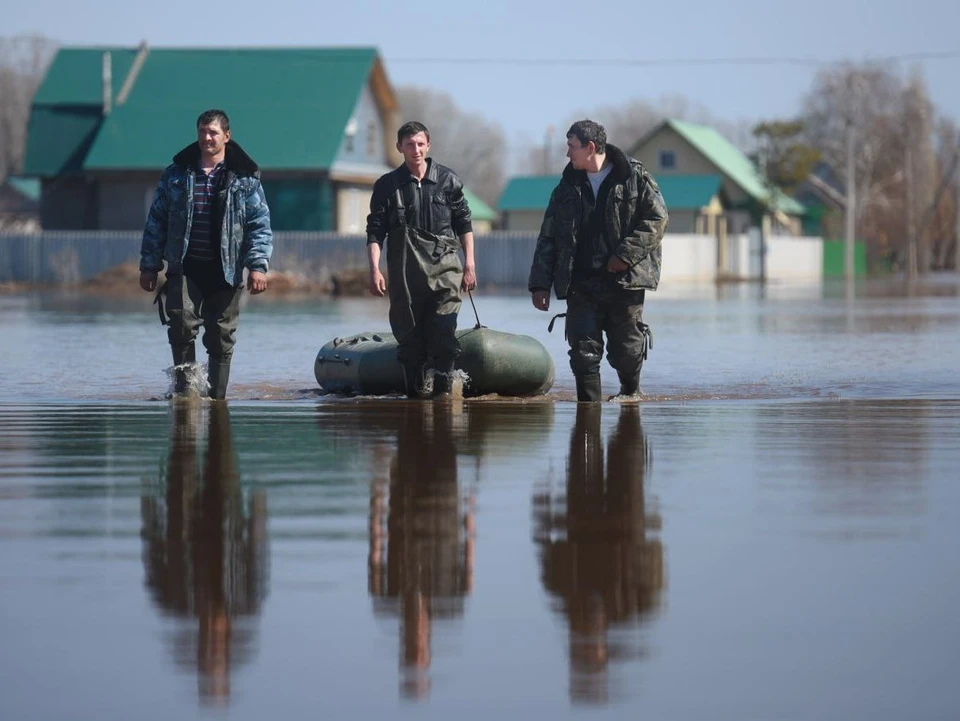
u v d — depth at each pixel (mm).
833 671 7602
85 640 8039
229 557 10039
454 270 22188
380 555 10125
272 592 9086
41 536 10742
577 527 11133
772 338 42281
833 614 8625
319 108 127625
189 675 7480
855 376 28641
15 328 46812
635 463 14547
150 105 128625
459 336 23219
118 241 111812
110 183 128125
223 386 22625
